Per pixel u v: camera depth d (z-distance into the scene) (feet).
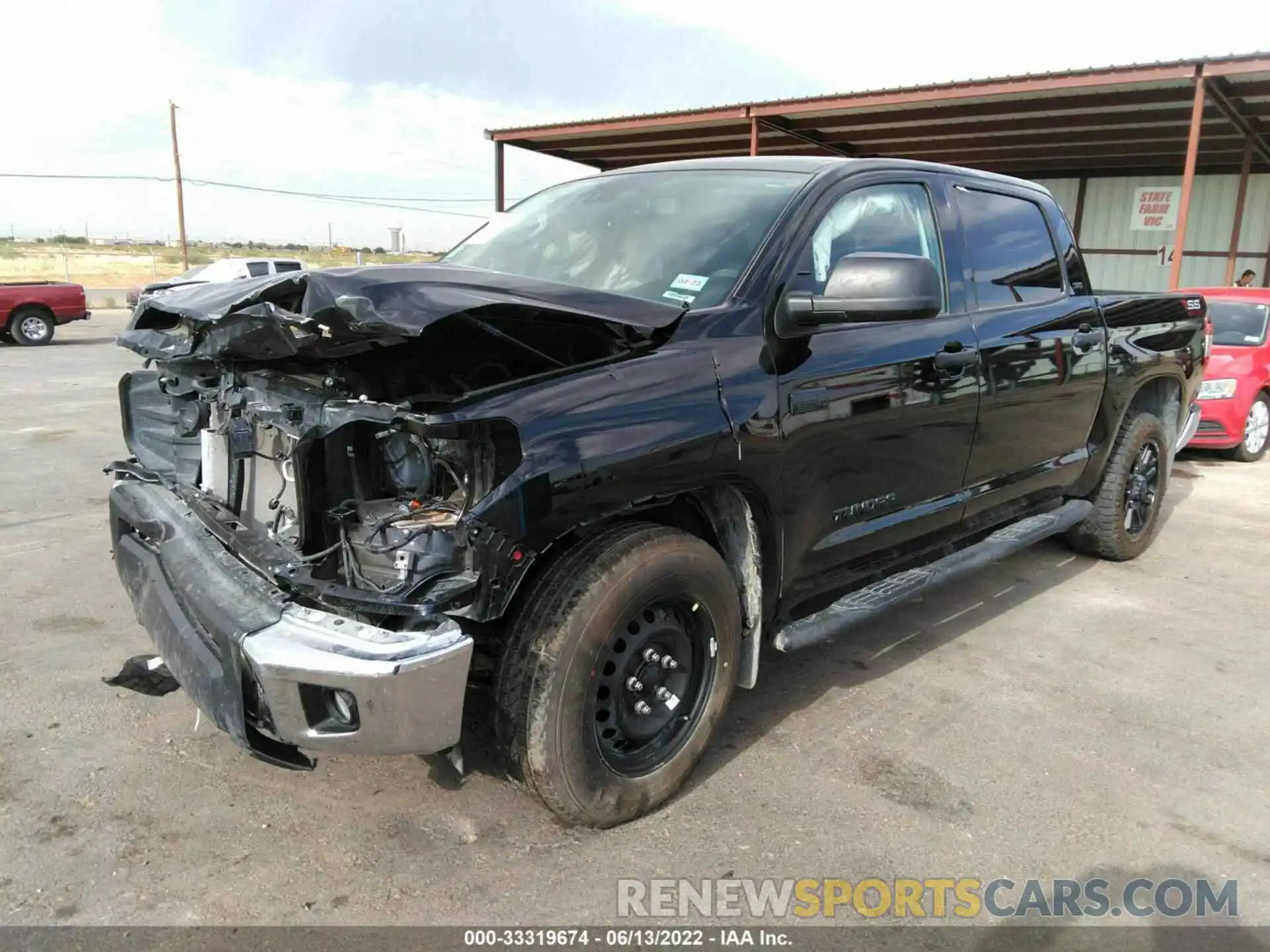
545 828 8.78
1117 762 10.30
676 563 8.54
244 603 7.71
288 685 7.11
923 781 9.77
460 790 9.37
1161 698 11.91
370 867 8.16
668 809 9.13
